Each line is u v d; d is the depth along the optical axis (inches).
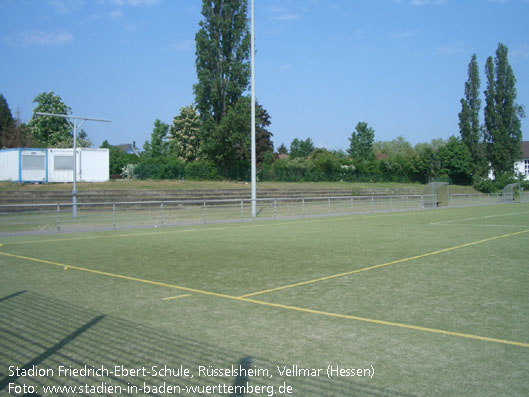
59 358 198.5
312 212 1289.4
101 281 365.4
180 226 906.7
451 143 2822.3
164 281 364.5
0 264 452.1
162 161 2343.8
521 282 354.9
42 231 771.4
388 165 2849.4
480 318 254.8
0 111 2741.1
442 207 1664.6
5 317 261.9
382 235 720.3
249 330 234.7
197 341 218.1
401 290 327.6
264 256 498.9
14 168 1457.9
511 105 2731.3
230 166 2084.2
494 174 2822.3
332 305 285.3
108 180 1619.1
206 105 1989.4
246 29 1990.7
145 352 204.5
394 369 183.6
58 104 2957.7
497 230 804.6
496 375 177.3
